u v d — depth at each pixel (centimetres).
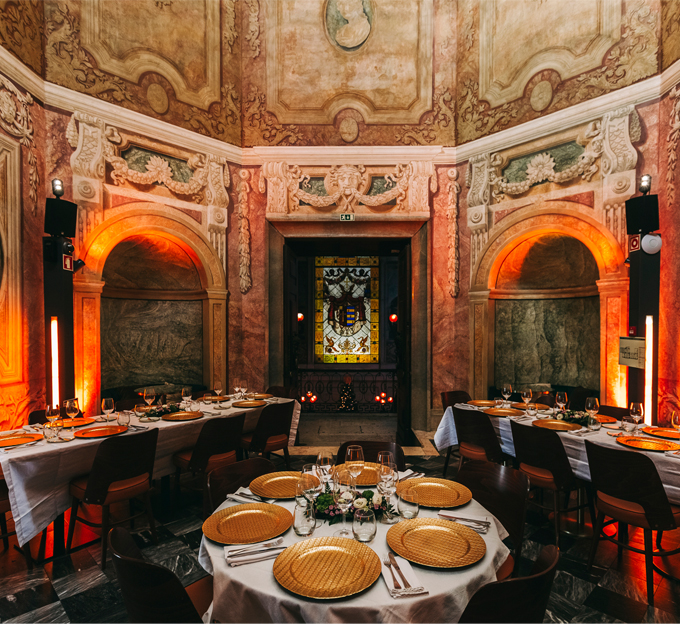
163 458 368
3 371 414
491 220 629
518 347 659
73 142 497
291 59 664
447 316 671
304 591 139
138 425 362
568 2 544
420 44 664
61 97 489
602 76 516
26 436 318
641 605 246
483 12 631
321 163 659
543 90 570
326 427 714
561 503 400
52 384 424
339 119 663
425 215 657
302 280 1292
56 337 427
